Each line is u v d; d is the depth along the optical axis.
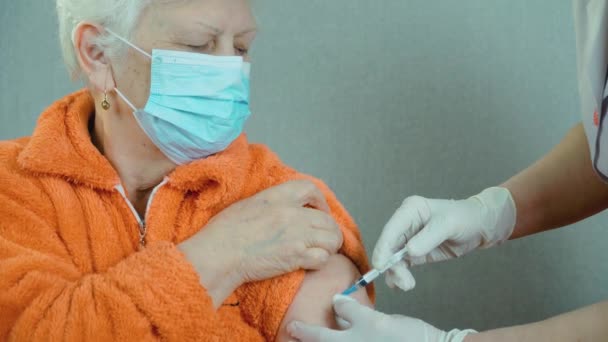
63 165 1.16
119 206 1.21
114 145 1.24
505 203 1.42
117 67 1.18
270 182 1.33
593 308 0.97
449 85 1.82
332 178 1.97
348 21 1.90
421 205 1.37
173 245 1.07
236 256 1.12
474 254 1.86
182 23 1.13
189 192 1.25
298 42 1.96
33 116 2.19
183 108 1.18
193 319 1.03
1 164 1.18
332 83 1.94
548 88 1.75
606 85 0.94
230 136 1.24
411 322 1.09
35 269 1.06
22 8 2.15
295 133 1.99
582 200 1.42
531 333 1.00
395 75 1.87
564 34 1.72
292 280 1.17
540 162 1.49
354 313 1.11
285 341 1.17
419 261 1.43
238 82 1.21
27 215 1.14
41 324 1.01
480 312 1.87
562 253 1.79
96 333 1.00
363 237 1.94
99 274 1.06
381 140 1.91
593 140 1.02
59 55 2.13
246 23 1.18
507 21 1.76
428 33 1.82
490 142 1.81
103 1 1.14
